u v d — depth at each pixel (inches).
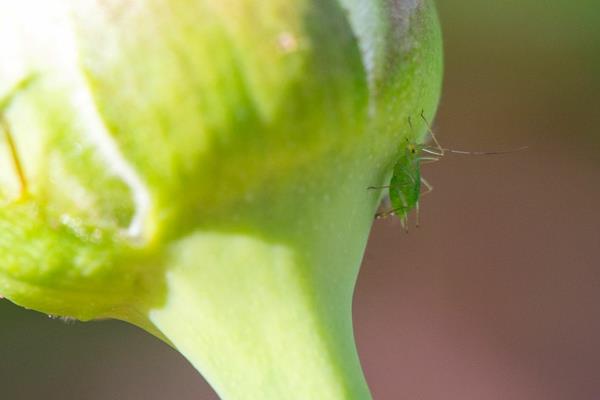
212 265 2.9
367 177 3.0
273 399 2.9
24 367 5.8
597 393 6.2
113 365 6.0
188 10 2.9
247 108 2.9
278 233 2.9
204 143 2.9
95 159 2.9
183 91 2.8
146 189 2.9
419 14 3.0
